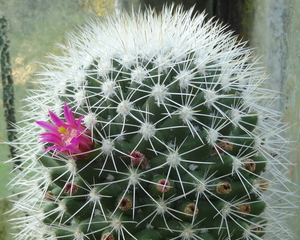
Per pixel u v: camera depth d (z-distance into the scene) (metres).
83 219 0.09
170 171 0.09
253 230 0.10
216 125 0.10
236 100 0.10
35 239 0.11
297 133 0.13
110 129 0.09
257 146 0.10
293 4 0.13
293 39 0.13
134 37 0.10
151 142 0.09
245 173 0.10
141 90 0.09
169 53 0.10
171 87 0.10
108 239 0.09
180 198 0.09
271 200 0.11
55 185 0.10
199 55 0.10
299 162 0.13
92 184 0.09
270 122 0.12
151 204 0.09
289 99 0.14
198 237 0.09
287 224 0.13
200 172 0.09
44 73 0.12
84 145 0.09
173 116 0.09
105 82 0.10
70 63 0.11
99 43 0.11
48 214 0.10
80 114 0.10
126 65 0.10
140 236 0.09
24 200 0.11
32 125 0.11
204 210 0.09
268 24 0.14
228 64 0.11
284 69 0.14
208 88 0.10
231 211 0.09
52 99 0.11
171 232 0.09
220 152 0.09
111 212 0.09
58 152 0.09
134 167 0.09
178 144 0.09
